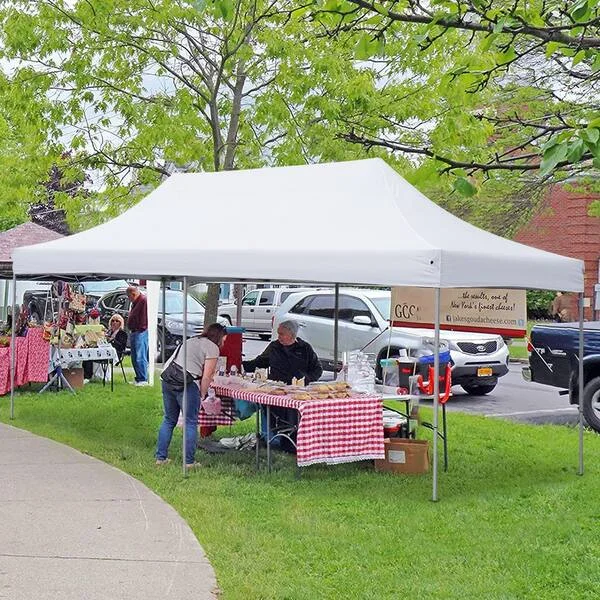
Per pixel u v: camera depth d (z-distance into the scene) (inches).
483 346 606.9
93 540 250.8
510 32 200.1
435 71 471.8
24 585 213.2
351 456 328.5
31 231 715.4
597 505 299.6
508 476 349.1
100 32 485.1
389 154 482.3
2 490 309.4
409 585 215.9
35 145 522.0
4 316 792.9
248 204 369.4
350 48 460.4
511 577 223.8
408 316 390.3
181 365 349.7
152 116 493.0
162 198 404.5
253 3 479.2
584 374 476.4
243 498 303.7
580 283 348.2
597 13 199.2
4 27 487.8
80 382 602.9
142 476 336.5
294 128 494.9
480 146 472.7
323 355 676.7
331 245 312.3
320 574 224.7
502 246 332.2
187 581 217.3
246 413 397.1
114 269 364.8
